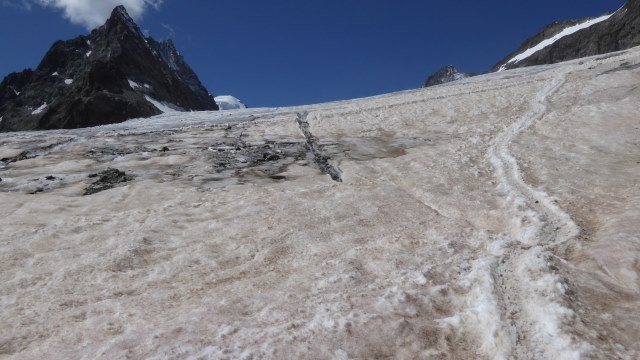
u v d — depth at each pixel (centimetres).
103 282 1245
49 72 15662
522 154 2338
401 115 4103
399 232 1538
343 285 1127
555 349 787
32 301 1148
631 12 15012
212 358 832
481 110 3819
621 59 4644
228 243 1495
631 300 955
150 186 2150
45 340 985
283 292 1105
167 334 931
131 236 1527
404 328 898
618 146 2255
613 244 1204
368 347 853
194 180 2298
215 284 1225
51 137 3959
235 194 2047
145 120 6222
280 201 1911
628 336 815
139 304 1114
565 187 1811
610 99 3155
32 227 1653
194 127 4434
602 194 1716
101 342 946
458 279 1112
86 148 3303
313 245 1459
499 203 1780
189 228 1642
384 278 1159
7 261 1368
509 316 891
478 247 1323
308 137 3591
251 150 3055
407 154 2716
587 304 911
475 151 2577
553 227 1468
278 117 4875
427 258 1262
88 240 1531
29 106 14150
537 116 3138
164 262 1369
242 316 1009
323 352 841
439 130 3416
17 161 2917
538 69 6138
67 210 1875
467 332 887
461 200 1850
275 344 864
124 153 3050
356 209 1783
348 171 2434
